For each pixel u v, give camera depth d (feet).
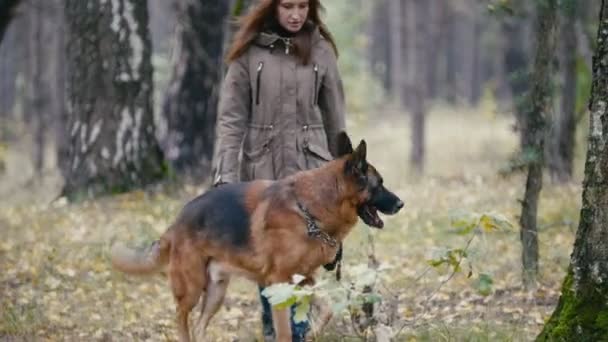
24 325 34.76
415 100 112.68
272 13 30.35
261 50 30.48
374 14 222.07
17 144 148.05
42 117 111.86
